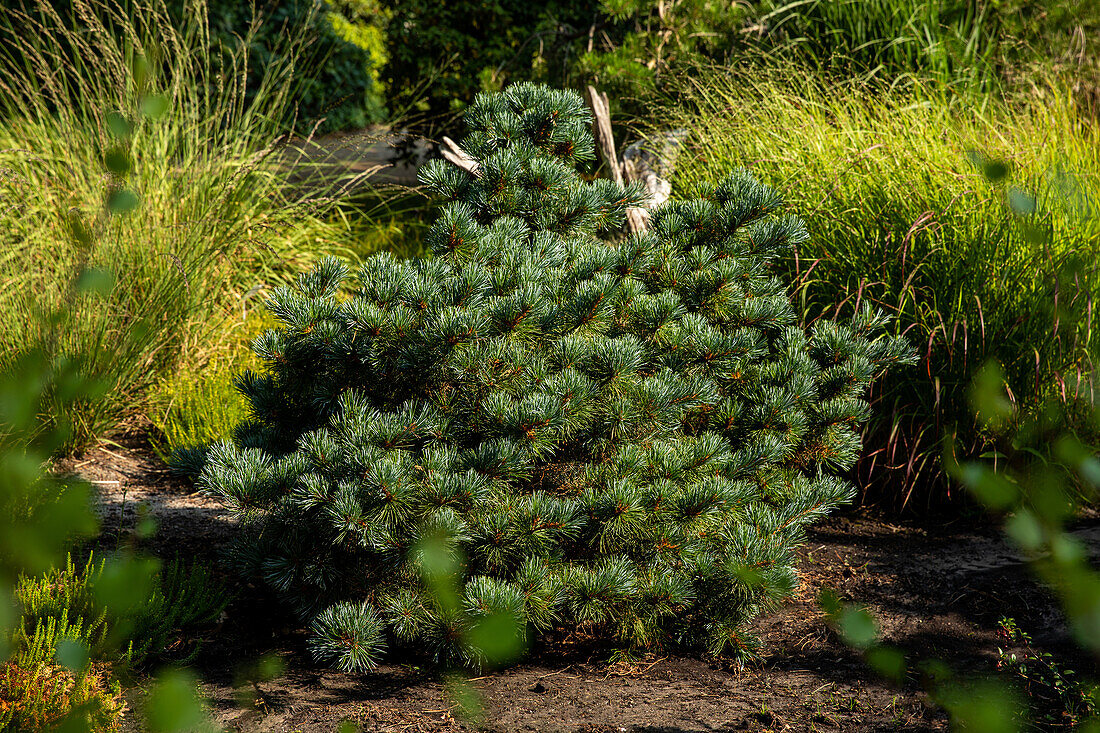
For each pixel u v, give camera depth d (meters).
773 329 3.73
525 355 2.71
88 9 5.46
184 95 5.96
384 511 2.53
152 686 2.55
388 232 7.10
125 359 4.50
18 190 4.72
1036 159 4.51
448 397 2.78
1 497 1.40
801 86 5.83
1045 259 3.95
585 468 2.83
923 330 4.11
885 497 4.23
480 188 3.15
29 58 5.58
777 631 3.04
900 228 4.35
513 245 2.90
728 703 2.56
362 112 12.76
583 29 8.14
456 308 2.63
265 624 3.02
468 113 3.28
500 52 8.20
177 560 3.02
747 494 2.88
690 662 2.84
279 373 2.88
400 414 2.71
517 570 2.75
